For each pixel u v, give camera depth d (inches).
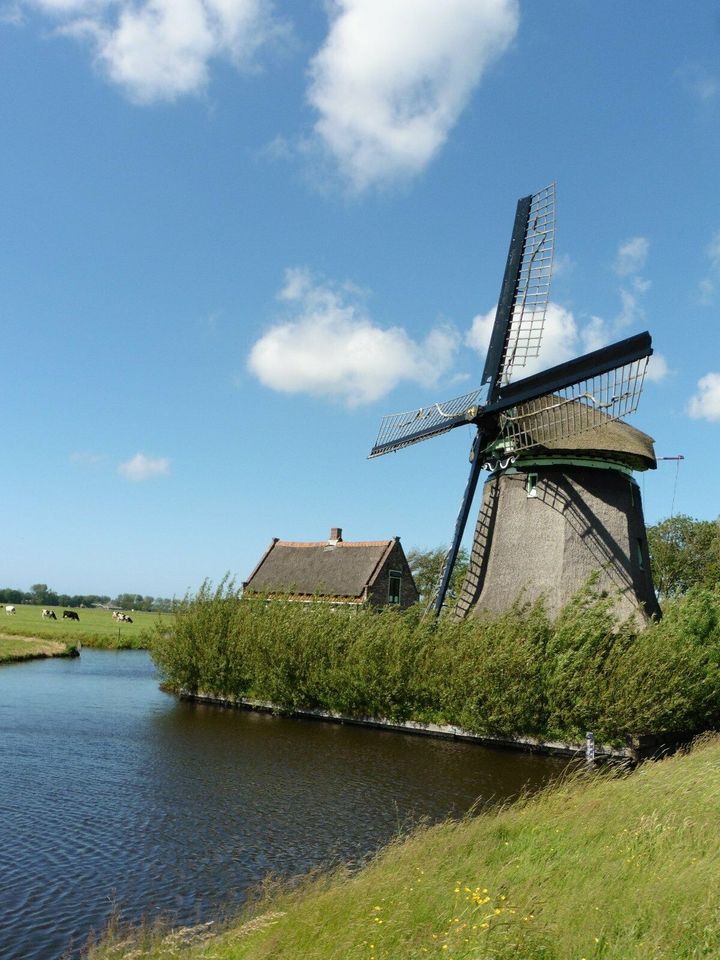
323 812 637.9
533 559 1103.6
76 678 1497.3
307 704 1170.6
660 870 312.5
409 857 395.5
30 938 399.5
